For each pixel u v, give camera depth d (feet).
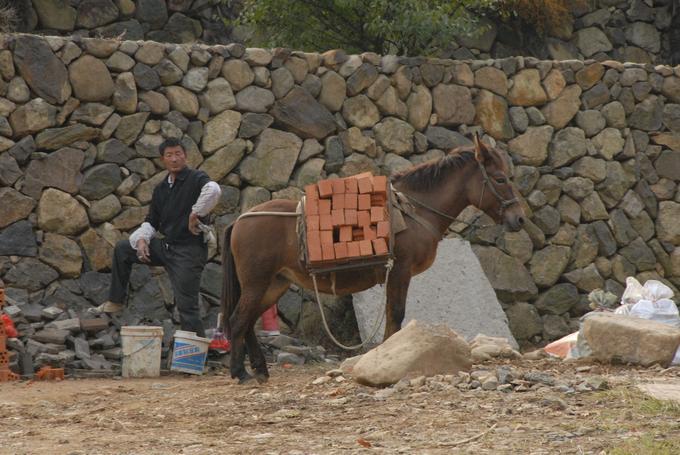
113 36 54.54
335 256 32.81
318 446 22.57
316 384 31.65
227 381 35.70
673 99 53.72
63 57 42.91
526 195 50.42
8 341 38.11
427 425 24.54
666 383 29.19
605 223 51.93
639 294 38.24
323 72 47.57
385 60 48.65
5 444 23.66
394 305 34.12
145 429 25.54
